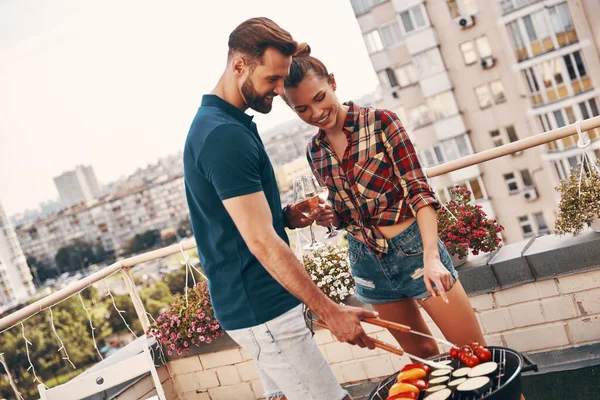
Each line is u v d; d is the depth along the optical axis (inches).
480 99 2191.2
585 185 106.1
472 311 85.0
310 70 81.0
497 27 2087.8
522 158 2123.5
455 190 119.0
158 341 137.7
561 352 109.2
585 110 2020.2
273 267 65.5
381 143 82.7
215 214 69.0
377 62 2331.4
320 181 87.0
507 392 59.9
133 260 138.1
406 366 74.2
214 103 69.5
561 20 1957.4
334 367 126.0
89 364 1952.5
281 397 78.1
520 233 2169.0
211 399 138.7
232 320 71.5
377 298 88.4
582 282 106.2
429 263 77.0
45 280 3408.0
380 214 83.5
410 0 2220.7
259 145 69.1
